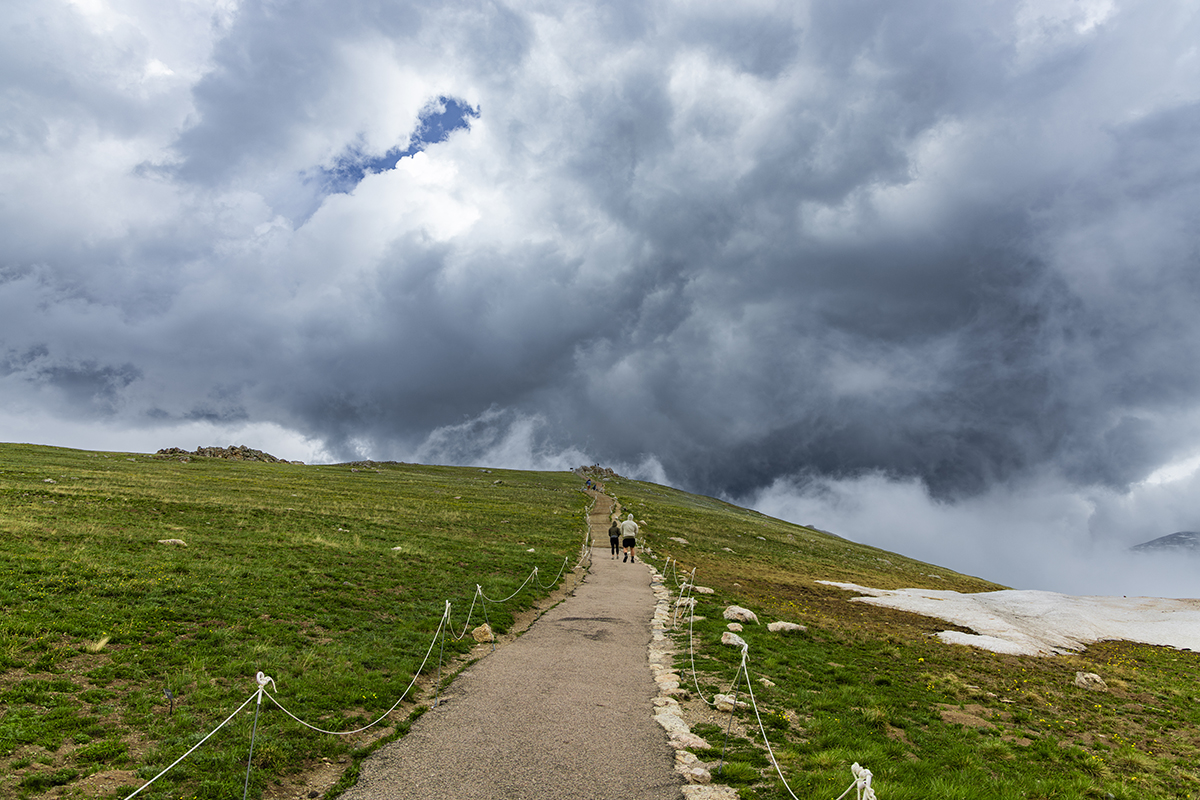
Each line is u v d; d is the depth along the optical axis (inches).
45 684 532.7
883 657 981.2
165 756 444.1
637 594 1353.3
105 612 734.5
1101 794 515.8
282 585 975.6
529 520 2443.4
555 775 468.8
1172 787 555.2
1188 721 799.1
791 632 1056.2
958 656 1074.7
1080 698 874.8
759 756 526.0
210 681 585.6
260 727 508.1
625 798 438.6
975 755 569.0
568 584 1418.6
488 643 869.2
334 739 506.9
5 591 745.6
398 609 946.7
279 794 422.6
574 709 617.9
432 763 479.5
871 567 2891.2
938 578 2994.6
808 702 692.1
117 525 1305.4
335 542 1405.0
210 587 901.8
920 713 695.1
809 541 3511.3
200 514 1596.9
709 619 1107.3
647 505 3786.9
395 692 627.5
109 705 514.6
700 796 446.0
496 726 562.3
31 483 1803.6
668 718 604.4
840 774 482.9
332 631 802.8
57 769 408.8
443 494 3324.3
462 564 1365.7
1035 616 1642.5
